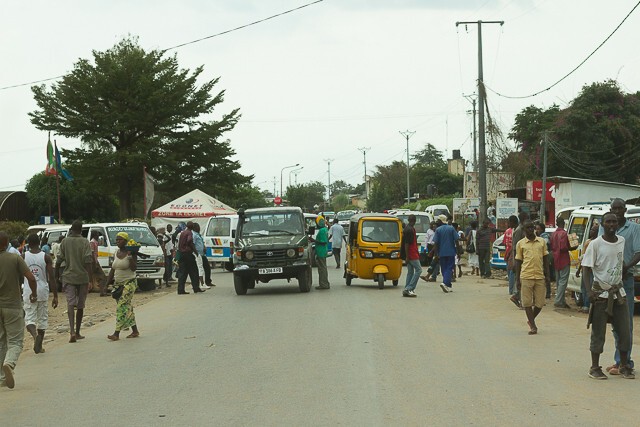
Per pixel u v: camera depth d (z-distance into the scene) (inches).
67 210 2370.8
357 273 822.5
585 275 344.5
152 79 2167.8
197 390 326.3
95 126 2148.1
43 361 431.2
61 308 776.3
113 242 897.5
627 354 343.9
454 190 3639.3
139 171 2134.6
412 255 719.7
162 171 2214.6
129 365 397.7
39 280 462.9
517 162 1984.5
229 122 2321.6
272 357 402.0
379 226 829.2
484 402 294.0
